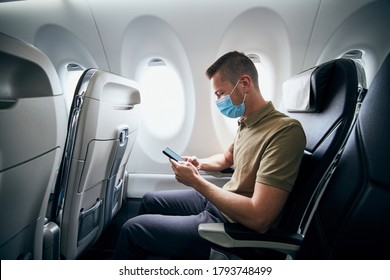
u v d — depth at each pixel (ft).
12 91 1.45
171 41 4.98
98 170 3.04
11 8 4.88
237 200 2.43
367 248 1.62
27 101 1.47
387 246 1.50
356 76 2.27
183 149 6.15
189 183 2.76
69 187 2.57
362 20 4.29
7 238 1.77
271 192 2.27
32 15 4.92
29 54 1.42
